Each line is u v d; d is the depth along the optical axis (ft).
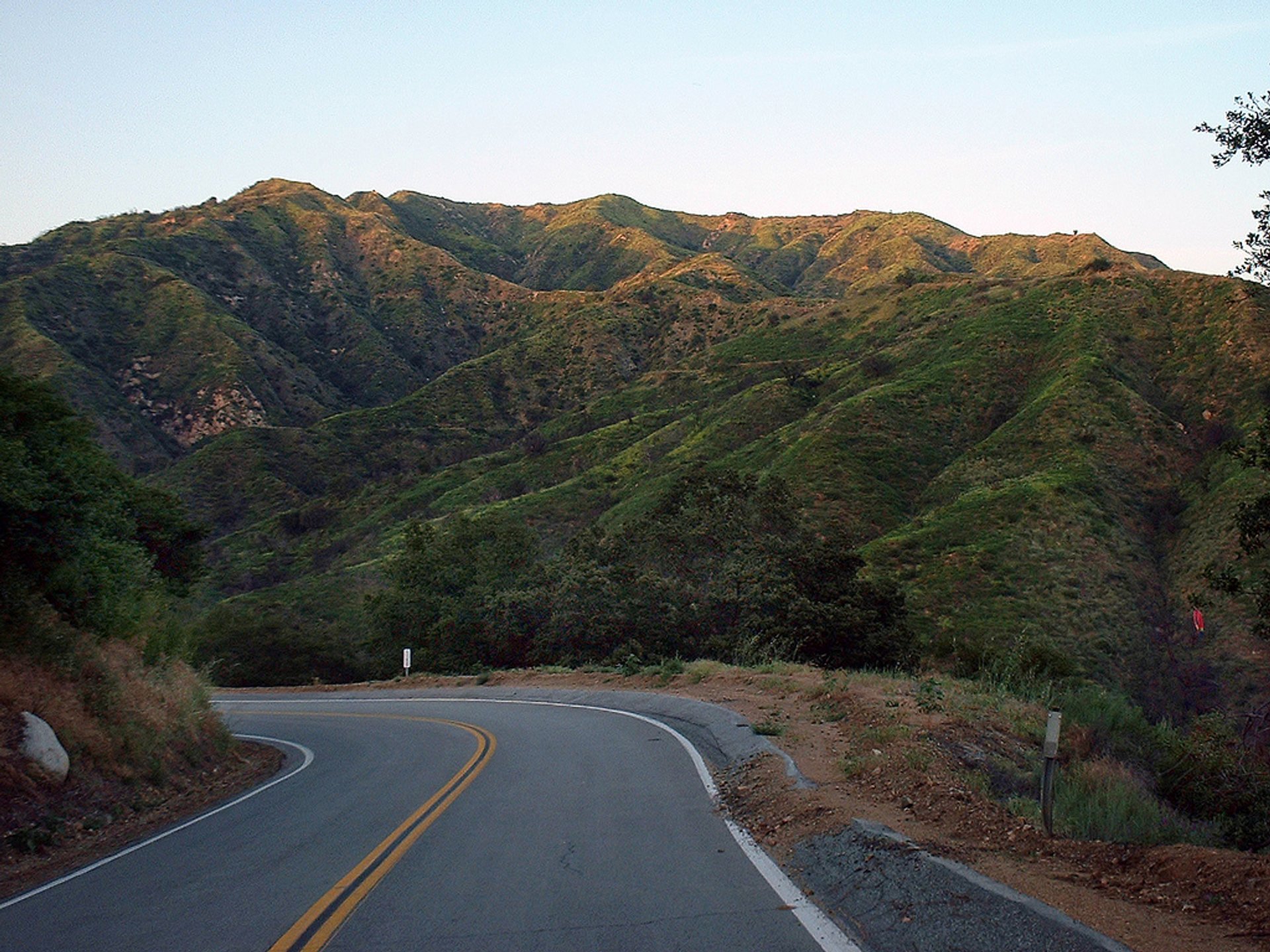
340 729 76.23
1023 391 249.14
